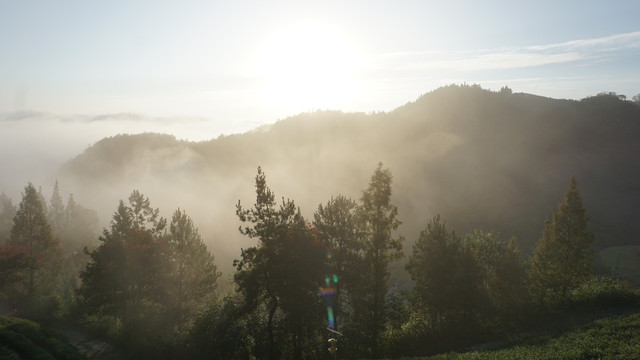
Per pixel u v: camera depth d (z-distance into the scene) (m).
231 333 33.94
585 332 31.73
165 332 39.22
